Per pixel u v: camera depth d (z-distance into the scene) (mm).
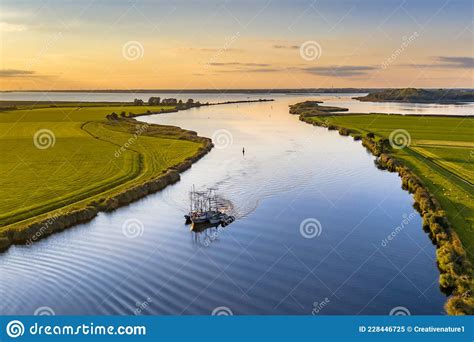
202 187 69688
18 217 54188
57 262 43688
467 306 32250
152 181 69625
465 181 68438
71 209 56938
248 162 87875
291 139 118938
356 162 86875
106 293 37469
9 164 86062
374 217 54562
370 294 36250
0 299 36562
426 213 52312
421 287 37000
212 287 38125
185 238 49281
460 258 39000
